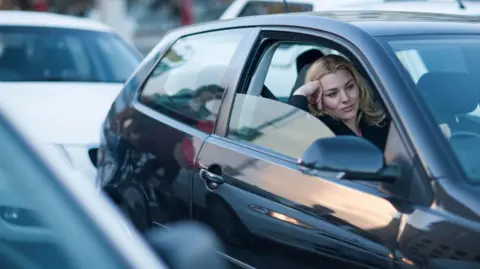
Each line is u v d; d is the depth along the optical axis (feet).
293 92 13.98
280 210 11.65
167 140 14.08
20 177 7.70
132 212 14.62
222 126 13.26
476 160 10.44
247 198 12.18
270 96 13.64
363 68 11.39
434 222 9.84
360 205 10.66
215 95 13.71
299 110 12.57
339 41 11.86
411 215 10.07
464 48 11.86
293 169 11.76
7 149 7.83
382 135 12.96
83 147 18.67
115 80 24.97
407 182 10.27
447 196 9.89
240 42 13.71
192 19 75.77
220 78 13.78
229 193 12.50
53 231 7.42
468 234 9.53
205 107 13.82
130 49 26.89
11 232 7.54
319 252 11.09
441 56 11.57
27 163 7.77
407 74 11.00
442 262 9.68
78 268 7.20
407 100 10.68
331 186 11.12
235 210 12.35
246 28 13.76
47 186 7.66
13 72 24.26
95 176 17.37
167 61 15.48
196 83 14.30
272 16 13.38
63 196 7.63
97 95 22.57
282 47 13.69
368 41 11.50
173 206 13.65
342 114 13.08
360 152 10.32
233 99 13.32
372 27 11.84
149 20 95.35
